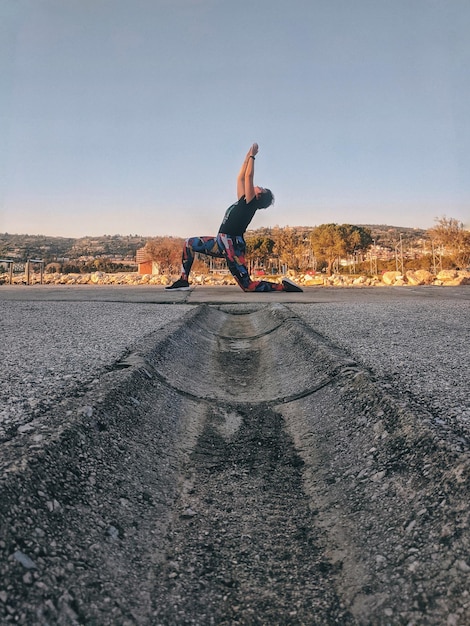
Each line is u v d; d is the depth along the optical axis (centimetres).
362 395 289
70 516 170
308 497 220
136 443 244
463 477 175
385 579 155
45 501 168
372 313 714
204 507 210
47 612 130
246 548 183
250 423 310
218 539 188
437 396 269
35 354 375
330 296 1131
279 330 586
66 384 287
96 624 135
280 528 196
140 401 291
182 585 161
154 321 593
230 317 817
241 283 1215
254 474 242
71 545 158
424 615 137
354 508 199
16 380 294
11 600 128
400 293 1284
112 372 317
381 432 241
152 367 358
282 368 431
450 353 394
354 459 235
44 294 1188
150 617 145
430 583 145
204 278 2350
